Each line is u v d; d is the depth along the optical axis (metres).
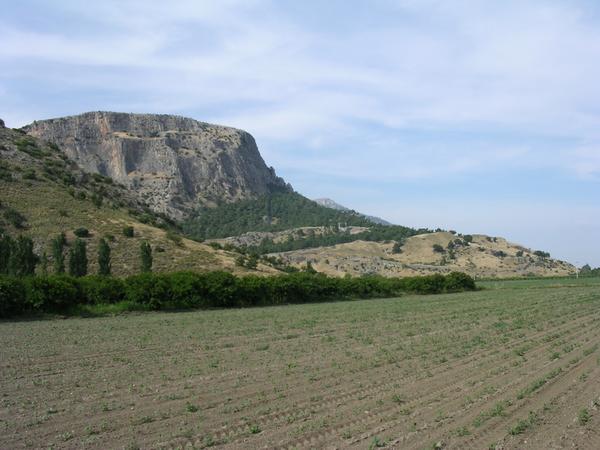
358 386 16.75
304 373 18.81
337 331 31.70
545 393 15.97
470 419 13.28
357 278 74.06
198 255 86.25
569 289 81.75
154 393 15.92
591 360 21.36
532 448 11.45
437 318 39.38
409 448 11.27
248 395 15.61
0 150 100.50
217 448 11.30
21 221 78.25
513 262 193.75
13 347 25.09
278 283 59.44
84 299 45.81
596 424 13.02
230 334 30.23
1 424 12.89
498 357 22.06
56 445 11.47
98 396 15.55
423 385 16.89
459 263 190.88
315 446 11.39
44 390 16.36
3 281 39.88
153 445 11.48
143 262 69.75
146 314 45.25
